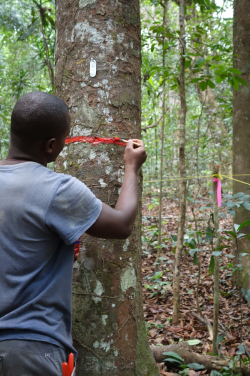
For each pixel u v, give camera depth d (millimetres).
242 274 3479
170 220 6207
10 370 984
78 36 1721
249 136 3697
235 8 3875
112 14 1713
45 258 1083
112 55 1706
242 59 3770
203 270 4145
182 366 2215
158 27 3467
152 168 7512
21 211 1059
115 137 1686
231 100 4418
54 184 1089
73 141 1714
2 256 1050
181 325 2959
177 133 7988
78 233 1066
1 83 5680
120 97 1714
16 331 1010
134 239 1741
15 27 5328
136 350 1703
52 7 4980
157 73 3938
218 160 6484
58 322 1084
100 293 1646
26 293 1054
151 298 3625
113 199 1677
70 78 1737
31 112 1117
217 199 2115
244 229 3549
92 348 1635
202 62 2941
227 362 2213
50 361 1022
